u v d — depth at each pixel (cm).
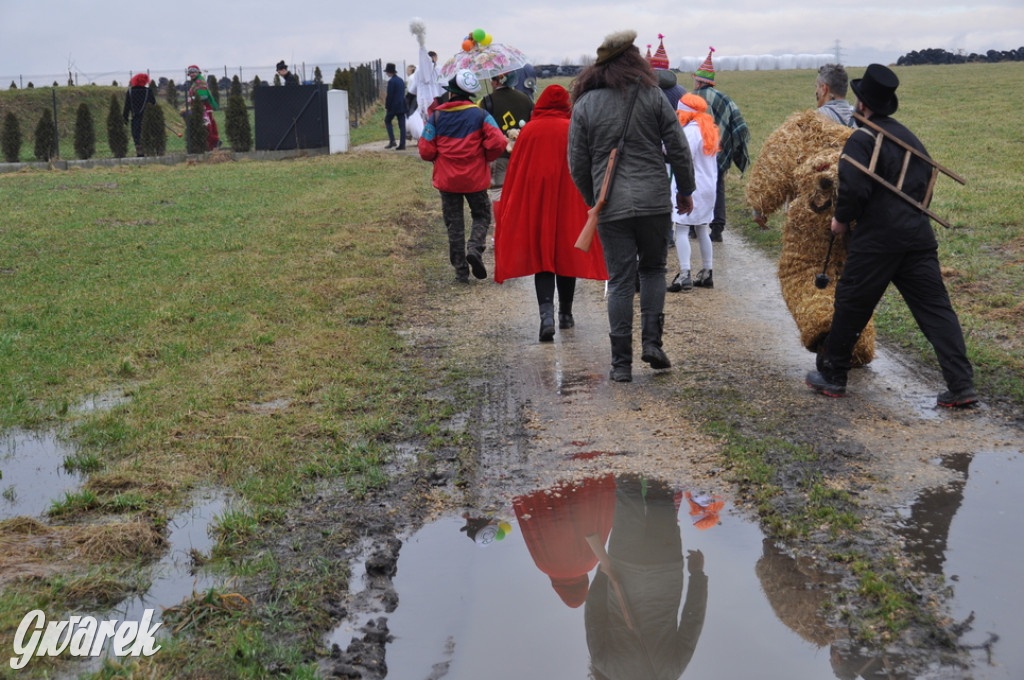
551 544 378
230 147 2255
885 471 426
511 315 764
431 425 513
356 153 2083
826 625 307
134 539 372
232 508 409
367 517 404
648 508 406
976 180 1199
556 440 489
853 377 568
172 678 285
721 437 477
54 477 446
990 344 604
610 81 549
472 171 839
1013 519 374
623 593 336
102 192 1538
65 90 3116
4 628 308
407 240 1071
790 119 582
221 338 677
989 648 286
